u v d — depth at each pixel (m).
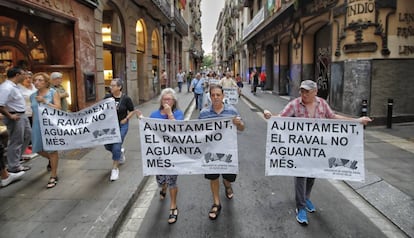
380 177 5.34
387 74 9.82
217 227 3.95
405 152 6.87
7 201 4.51
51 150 5.11
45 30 8.50
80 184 5.13
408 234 3.73
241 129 4.08
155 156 4.12
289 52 20.50
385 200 4.55
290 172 4.03
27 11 6.64
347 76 10.40
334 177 3.96
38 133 5.16
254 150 7.55
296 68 16.39
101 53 10.64
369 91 9.83
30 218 4.02
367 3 9.60
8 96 5.19
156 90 21.58
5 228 3.78
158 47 22.38
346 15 10.43
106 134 5.26
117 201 4.46
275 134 4.01
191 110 14.70
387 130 9.15
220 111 4.17
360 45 9.84
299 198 4.04
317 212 4.33
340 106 11.09
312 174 3.99
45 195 4.71
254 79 22.03
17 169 5.43
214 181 4.20
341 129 3.91
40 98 5.08
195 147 4.09
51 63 8.82
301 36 15.46
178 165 4.12
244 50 40.22
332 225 3.98
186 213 4.34
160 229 3.94
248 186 5.27
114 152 5.35
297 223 4.03
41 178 5.42
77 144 5.19
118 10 13.27
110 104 5.25
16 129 5.35
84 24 9.34
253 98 19.12
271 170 4.06
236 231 3.85
